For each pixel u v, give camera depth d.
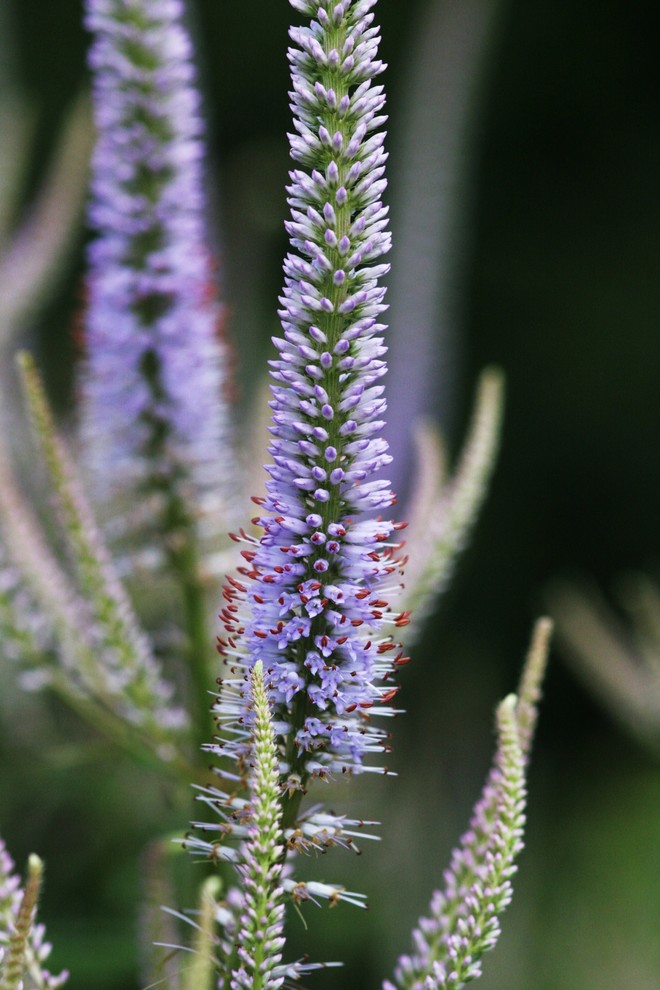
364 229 2.95
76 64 17.80
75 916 7.30
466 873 3.46
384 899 8.55
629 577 16.88
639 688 7.90
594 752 15.66
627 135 18.34
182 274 5.34
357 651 3.09
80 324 5.54
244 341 9.58
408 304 12.23
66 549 5.45
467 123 12.77
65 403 10.46
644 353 17.61
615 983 10.24
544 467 17.86
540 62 18.31
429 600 5.14
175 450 5.38
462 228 12.74
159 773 4.88
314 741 3.10
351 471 3.00
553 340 17.94
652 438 17.59
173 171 5.32
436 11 12.95
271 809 2.83
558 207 18.34
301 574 3.06
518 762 3.17
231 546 5.43
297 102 2.93
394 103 15.02
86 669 4.88
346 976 8.13
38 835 7.82
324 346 2.98
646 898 11.12
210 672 5.15
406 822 9.29
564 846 12.38
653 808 12.43
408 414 11.80
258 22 18.02
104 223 5.34
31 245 8.60
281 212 12.02
